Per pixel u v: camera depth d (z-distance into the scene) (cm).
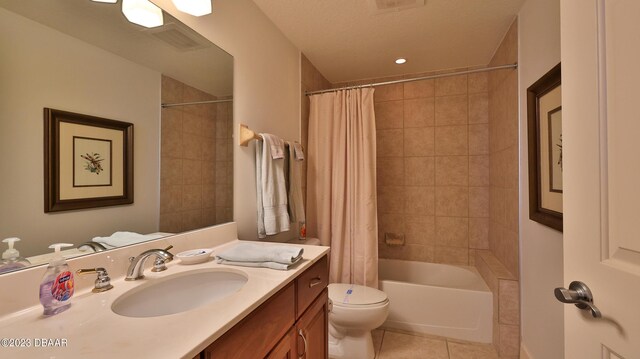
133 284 86
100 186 90
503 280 182
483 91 254
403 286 215
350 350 177
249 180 160
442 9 174
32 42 73
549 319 140
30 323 63
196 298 98
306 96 241
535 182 152
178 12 118
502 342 180
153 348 53
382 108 283
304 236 204
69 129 81
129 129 100
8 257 68
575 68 67
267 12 178
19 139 70
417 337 205
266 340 82
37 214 74
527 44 164
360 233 221
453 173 261
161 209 112
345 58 243
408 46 222
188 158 124
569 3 69
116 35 95
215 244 133
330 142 232
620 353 53
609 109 57
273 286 84
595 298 60
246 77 160
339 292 186
